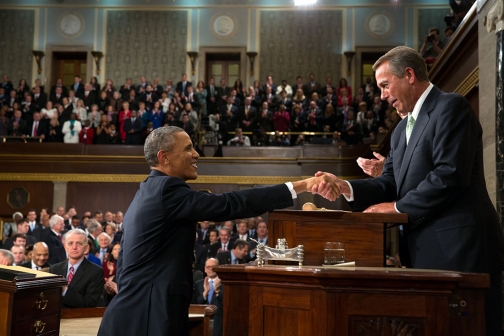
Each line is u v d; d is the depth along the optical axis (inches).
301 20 685.9
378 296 70.9
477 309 74.0
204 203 93.0
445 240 92.7
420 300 70.7
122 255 99.1
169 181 96.7
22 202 546.0
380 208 96.1
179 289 93.2
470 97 218.5
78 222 434.3
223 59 702.5
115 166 545.3
